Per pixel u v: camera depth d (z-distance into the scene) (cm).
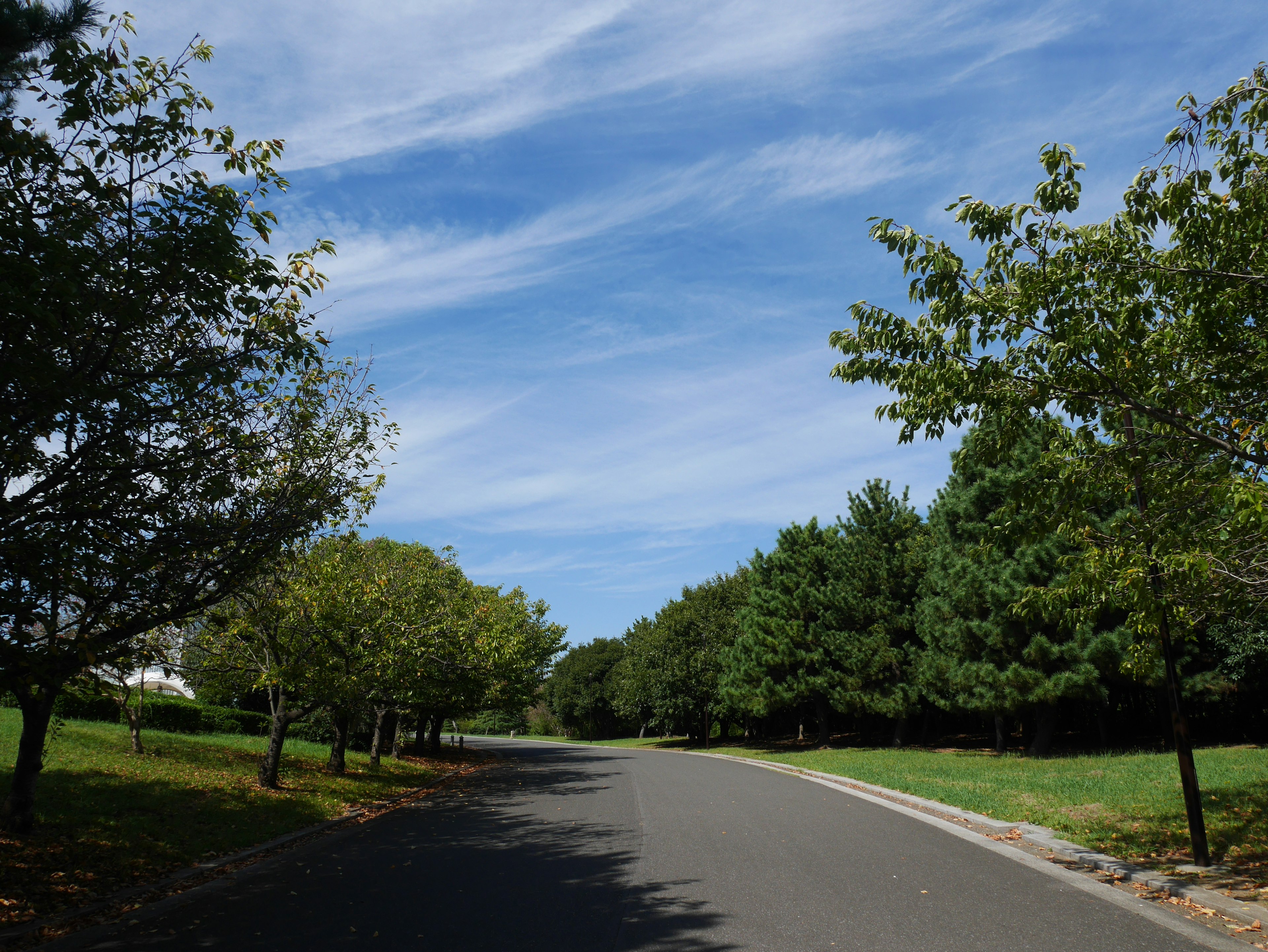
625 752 4253
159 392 792
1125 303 793
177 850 1002
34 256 640
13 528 666
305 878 905
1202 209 723
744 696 3450
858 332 877
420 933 656
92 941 655
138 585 777
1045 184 756
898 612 3175
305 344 858
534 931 658
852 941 610
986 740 3375
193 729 2369
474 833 1244
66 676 741
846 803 1535
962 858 947
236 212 786
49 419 688
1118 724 2961
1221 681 2083
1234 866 818
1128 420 868
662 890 803
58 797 1145
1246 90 685
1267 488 607
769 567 4003
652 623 5984
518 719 9531
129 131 748
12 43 627
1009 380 821
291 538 931
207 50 803
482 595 3089
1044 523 873
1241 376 800
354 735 3192
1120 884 798
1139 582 786
